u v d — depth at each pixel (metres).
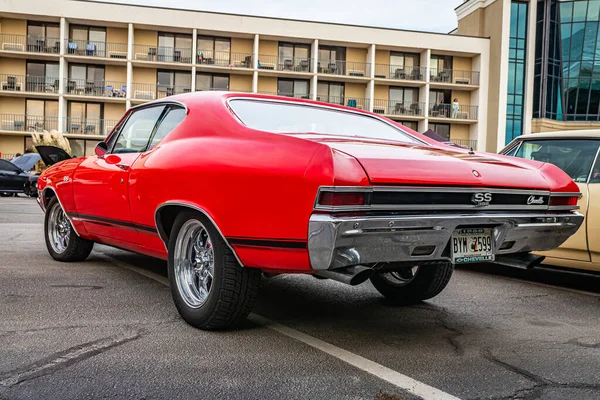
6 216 10.32
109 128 33.50
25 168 19.64
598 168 4.56
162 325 3.09
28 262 5.00
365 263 2.49
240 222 2.66
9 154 32.56
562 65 36.72
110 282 4.20
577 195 3.16
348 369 2.49
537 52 36.25
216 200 2.77
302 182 2.42
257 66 33.78
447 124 37.25
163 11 32.56
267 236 2.55
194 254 3.17
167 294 3.84
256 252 2.63
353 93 36.00
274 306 3.70
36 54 31.64
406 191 2.47
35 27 32.44
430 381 2.38
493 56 36.47
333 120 3.53
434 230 2.55
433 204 2.56
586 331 3.32
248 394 2.18
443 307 3.88
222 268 2.82
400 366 2.56
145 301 3.63
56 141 27.08
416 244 2.54
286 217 2.47
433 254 2.63
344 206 2.35
